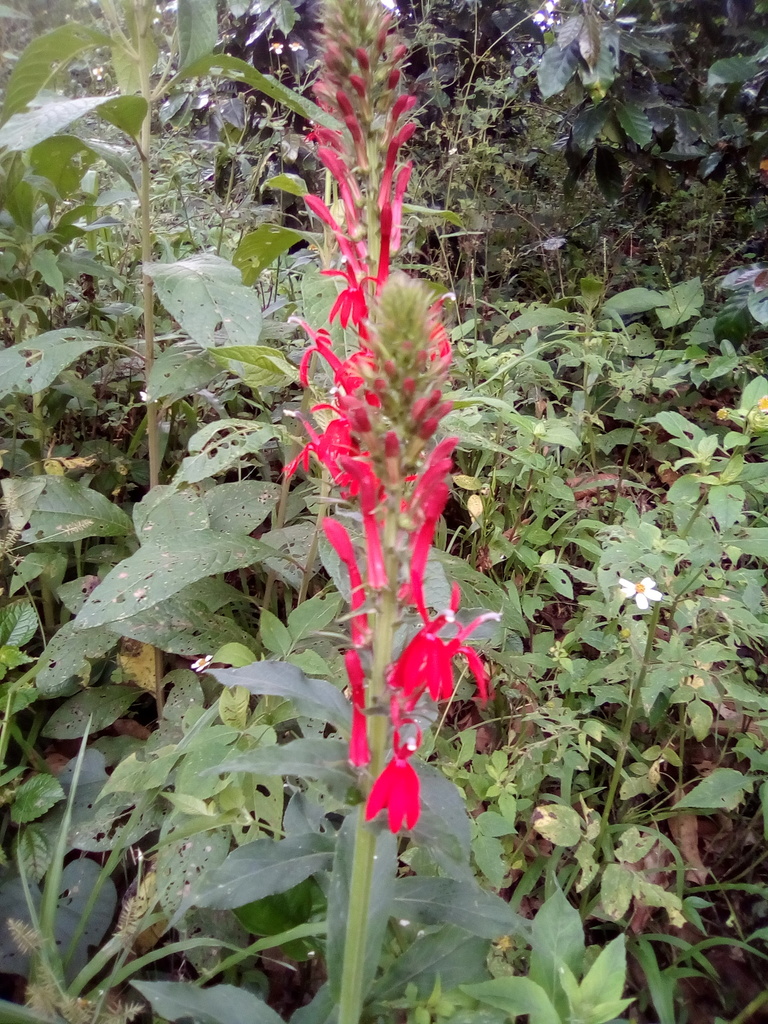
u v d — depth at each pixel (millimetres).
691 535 1820
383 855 1248
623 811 1935
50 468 2129
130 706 2250
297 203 3828
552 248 3742
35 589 2363
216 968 1333
